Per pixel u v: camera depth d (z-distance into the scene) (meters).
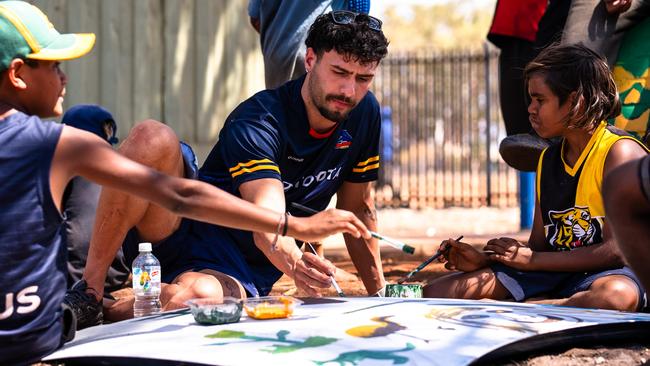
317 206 4.40
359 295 4.88
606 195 2.83
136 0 8.86
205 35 8.89
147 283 3.97
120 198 3.81
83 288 3.86
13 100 3.01
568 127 4.16
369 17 3.94
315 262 3.80
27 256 2.92
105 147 2.95
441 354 2.87
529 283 4.27
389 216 14.30
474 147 27.02
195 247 4.29
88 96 8.88
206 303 3.35
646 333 3.44
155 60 8.91
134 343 3.07
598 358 3.19
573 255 4.16
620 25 5.23
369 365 2.76
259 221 3.08
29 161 2.88
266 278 4.40
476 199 16.72
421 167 25.92
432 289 4.42
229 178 4.31
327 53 3.90
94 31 8.87
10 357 2.95
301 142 4.16
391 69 17.39
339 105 3.96
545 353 3.23
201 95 8.91
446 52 21.45
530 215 9.43
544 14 5.88
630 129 5.23
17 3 3.04
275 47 5.39
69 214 4.67
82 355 2.96
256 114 4.09
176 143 3.92
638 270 2.82
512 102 6.13
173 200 2.97
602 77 4.15
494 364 3.05
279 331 3.15
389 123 18.41
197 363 2.80
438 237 8.98
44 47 3.01
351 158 4.37
